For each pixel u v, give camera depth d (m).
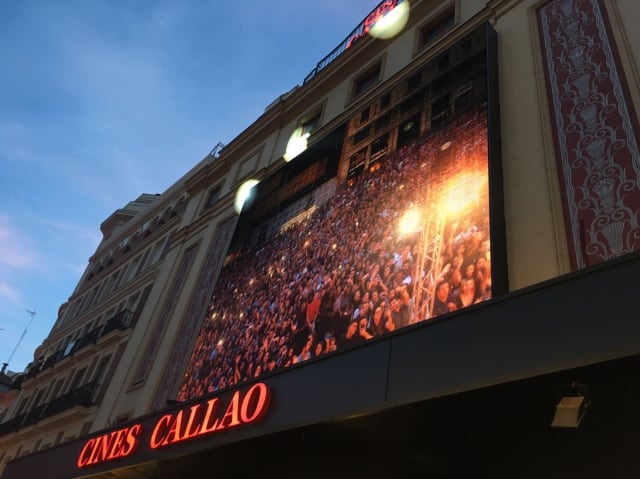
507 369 5.46
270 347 12.72
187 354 16.47
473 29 13.87
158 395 16.47
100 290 31.48
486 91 11.20
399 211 11.55
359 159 14.36
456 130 11.45
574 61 10.48
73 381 24.52
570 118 9.68
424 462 7.93
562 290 5.53
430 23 17.00
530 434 6.65
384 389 6.51
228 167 24.48
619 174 8.23
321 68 22.23
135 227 32.75
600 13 10.70
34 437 23.69
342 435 7.92
